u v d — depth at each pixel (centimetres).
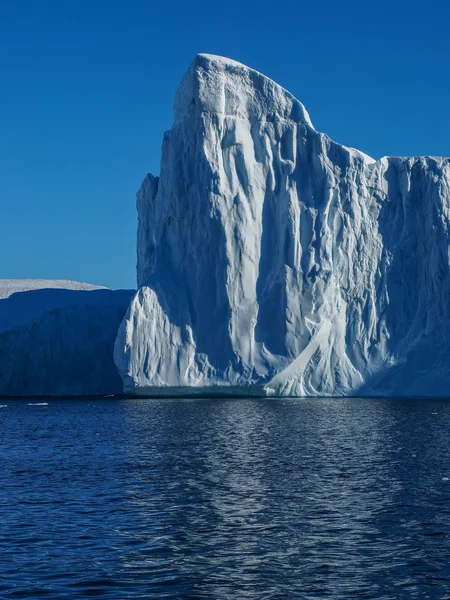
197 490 3359
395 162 9500
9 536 2641
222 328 8850
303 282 8881
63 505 3091
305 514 2925
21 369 10362
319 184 9225
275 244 9125
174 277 9075
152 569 2312
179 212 9138
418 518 2861
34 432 5853
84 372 10438
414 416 6681
